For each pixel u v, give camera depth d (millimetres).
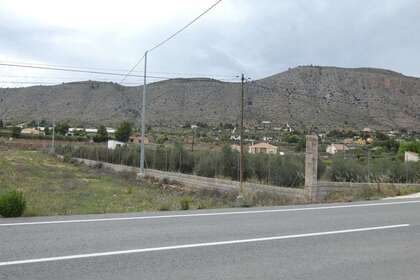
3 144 98250
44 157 74188
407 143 47094
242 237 9141
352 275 6496
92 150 67562
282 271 6656
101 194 24500
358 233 9727
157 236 9148
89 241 8570
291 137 56969
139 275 6355
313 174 20219
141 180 37625
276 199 20016
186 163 37719
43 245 8164
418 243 8750
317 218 11891
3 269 6594
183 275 6383
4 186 27125
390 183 23672
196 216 12125
